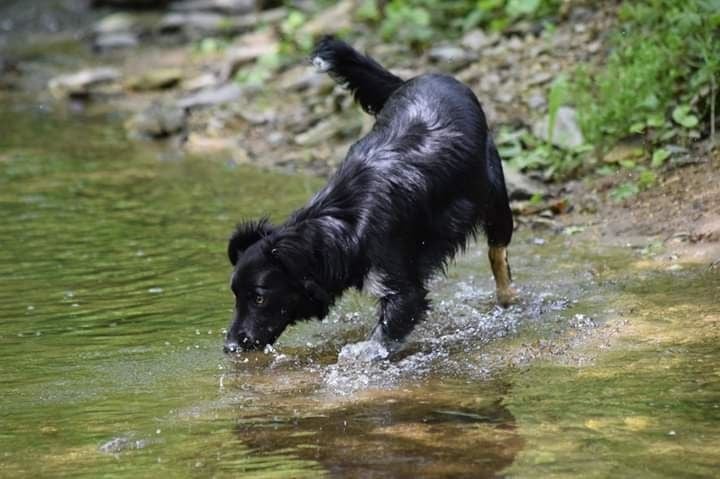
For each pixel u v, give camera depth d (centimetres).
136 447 788
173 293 1175
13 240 1381
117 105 2183
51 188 1630
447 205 1052
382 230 996
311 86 1994
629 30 1652
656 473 700
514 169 1479
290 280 985
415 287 1020
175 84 2242
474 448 758
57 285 1209
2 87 2359
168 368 970
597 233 1301
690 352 922
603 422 789
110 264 1280
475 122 1090
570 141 1509
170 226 1428
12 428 837
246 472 736
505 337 1016
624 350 941
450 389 889
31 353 1012
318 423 824
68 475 742
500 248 1131
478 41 1934
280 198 1538
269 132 1866
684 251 1197
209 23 2564
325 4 2462
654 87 1483
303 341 1048
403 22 2100
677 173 1391
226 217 1459
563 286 1139
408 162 1027
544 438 767
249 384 925
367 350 984
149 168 1738
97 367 974
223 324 1080
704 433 759
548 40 1842
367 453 759
